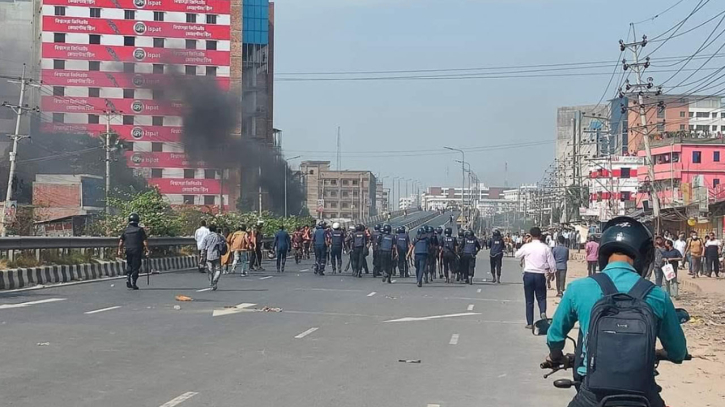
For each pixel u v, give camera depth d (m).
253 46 108.50
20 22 99.06
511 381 11.03
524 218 188.00
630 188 91.56
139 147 90.56
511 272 45.84
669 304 4.79
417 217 166.25
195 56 95.38
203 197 91.06
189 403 8.96
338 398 9.52
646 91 49.59
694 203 54.12
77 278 26.69
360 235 34.88
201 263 34.12
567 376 11.49
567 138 149.38
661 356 4.99
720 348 15.27
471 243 33.31
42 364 11.08
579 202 98.38
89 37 92.62
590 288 4.88
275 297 23.11
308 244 54.41
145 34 94.06
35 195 65.69
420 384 10.59
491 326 17.67
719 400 10.16
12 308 17.73
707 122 121.00
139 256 23.81
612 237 5.12
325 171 185.50
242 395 9.48
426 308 21.38
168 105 90.75
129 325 15.49
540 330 5.45
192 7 95.69
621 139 102.25
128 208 38.00
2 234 39.47
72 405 8.68
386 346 14.00
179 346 13.12
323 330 15.91
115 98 91.44
